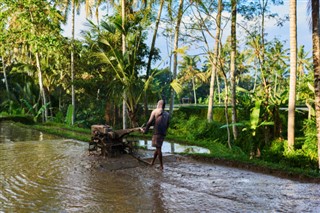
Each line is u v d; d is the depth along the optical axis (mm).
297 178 8383
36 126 23906
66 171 9070
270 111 14562
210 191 7156
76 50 27281
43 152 12148
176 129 21578
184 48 16203
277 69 14984
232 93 15422
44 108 29156
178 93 20016
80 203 6430
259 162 9672
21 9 20359
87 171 9055
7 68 39781
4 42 20922
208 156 10695
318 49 10484
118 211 5977
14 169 9320
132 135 18172
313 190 7242
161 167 9375
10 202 6504
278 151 13328
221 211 5930
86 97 30953
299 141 14562
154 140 9414
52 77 33281
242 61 23453
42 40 19281
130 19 21531
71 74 28344
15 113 32906
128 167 9523
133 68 21016
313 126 14430
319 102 10539
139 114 25984
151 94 21469
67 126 24406
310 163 12242
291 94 12766
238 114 18250
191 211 5941
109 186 7602
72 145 14023
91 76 28094
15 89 39156
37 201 6566
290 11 12336
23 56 34875
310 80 16359
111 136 11016
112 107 28906
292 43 12469
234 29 14750
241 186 7566
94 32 25062
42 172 8969
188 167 9594
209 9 14227
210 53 13969
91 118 30578
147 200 6574
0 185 7707
